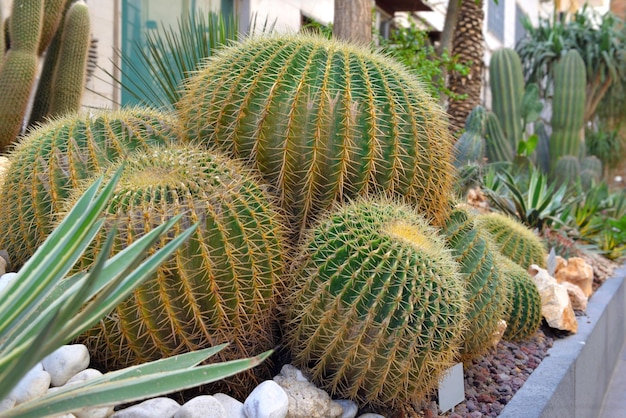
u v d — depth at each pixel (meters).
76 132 2.24
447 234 2.42
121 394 1.27
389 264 1.80
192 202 1.77
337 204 2.13
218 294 1.79
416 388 1.90
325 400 1.82
